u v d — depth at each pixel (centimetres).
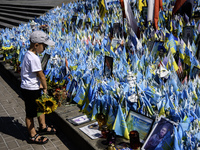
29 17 1959
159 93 450
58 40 977
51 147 513
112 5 1126
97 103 492
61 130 566
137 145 394
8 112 700
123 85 502
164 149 367
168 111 407
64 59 652
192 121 384
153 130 388
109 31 937
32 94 488
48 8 1938
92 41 889
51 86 641
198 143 349
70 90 606
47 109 482
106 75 584
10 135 571
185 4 775
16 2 2489
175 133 351
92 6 1264
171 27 784
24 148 515
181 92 454
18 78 859
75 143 503
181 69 553
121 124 430
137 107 445
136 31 745
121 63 601
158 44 639
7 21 2103
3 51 1059
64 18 1327
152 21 768
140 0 910
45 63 621
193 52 618
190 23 760
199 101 435
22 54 853
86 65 651
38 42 470
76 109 576
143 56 606
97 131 473
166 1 983
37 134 530
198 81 477
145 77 536
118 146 410
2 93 852
